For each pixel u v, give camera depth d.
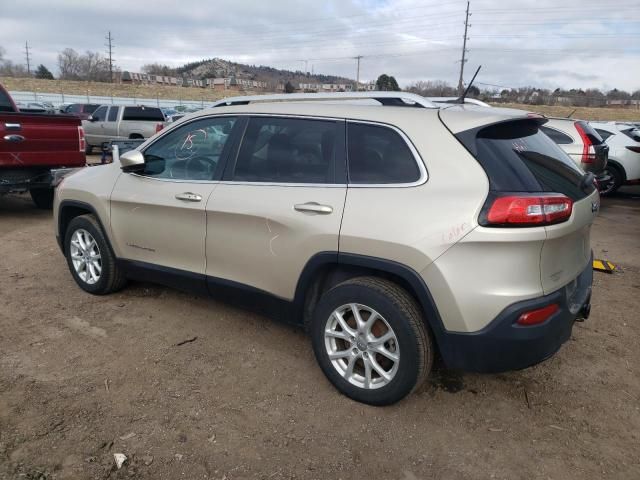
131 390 3.21
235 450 2.71
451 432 2.89
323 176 3.17
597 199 3.27
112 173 4.45
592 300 4.89
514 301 2.59
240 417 2.97
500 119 2.88
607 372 3.55
